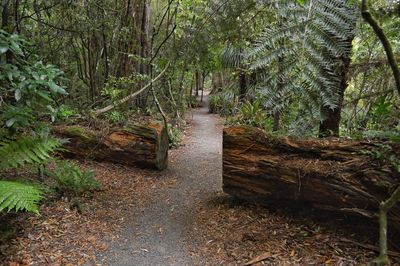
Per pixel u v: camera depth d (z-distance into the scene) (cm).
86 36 758
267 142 392
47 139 369
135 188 509
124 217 400
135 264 303
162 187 523
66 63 809
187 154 786
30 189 286
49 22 700
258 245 326
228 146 416
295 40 303
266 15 464
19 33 552
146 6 925
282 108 342
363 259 282
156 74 893
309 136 388
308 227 347
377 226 302
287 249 313
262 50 317
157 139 588
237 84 1282
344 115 533
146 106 975
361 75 528
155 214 416
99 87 866
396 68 185
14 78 341
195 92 2714
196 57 717
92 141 595
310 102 306
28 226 338
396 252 284
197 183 549
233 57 799
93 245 328
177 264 305
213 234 359
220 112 1628
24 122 338
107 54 863
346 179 312
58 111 424
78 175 444
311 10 304
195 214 416
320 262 286
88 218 381
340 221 337
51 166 517
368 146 326
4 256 286
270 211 396
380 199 287
